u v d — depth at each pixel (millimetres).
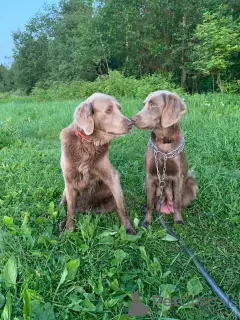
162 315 874
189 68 7965
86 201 1462
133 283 1015
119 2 8742
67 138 1314
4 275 954
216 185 1621
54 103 5832
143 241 1258
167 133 1389
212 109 3400
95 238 1205
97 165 1334
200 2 7844
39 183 1801
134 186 1795
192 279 971
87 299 890
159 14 8500
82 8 10188
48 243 1178
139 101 4531
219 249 1200
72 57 10828
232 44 5387
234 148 2182
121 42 8930
